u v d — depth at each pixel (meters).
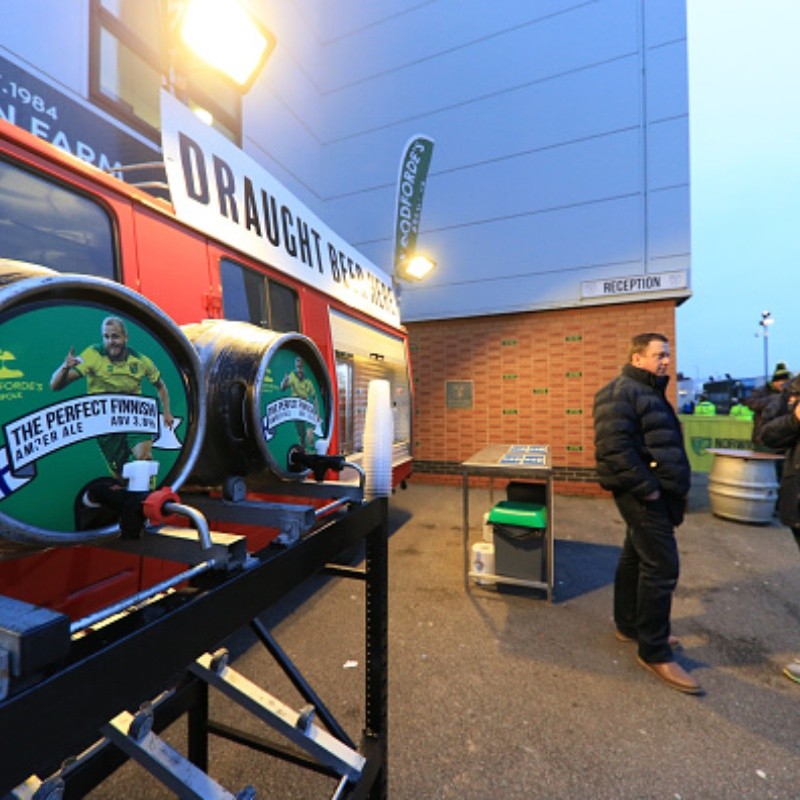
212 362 0.99
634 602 2.52
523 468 3.11
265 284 2.65
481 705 2.00
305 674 2.22
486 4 6.99
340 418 3.64
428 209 7.28
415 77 7.41
